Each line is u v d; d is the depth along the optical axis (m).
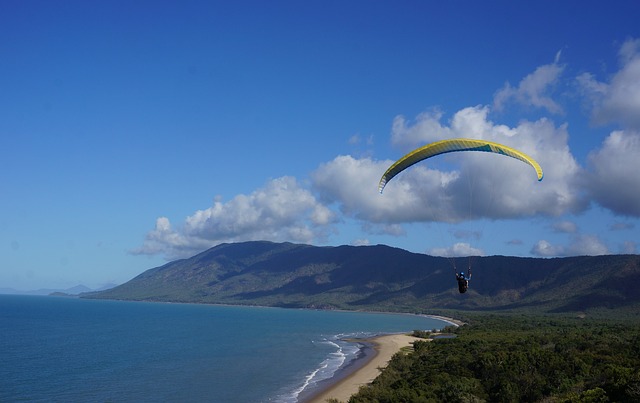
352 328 180.12
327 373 73.94
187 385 64.19
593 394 36.53
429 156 33.81
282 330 165.00
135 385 64.00
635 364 50.00
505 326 143.00
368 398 44.94
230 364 82.69
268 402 55.06
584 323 154.12
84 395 58.06
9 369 74.44
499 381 45.12
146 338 129.75
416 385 46.97
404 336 130.88
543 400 41.22
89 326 170.75
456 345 78.75
